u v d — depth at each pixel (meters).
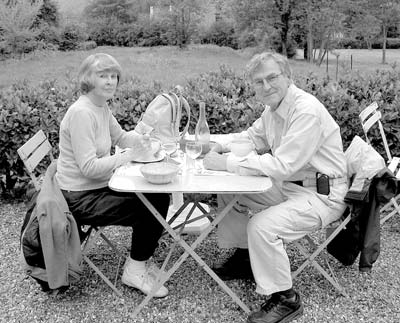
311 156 2.65
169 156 2.97
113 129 3.19
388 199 2.66
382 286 3.06
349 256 2.91
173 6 28.47
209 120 4.53
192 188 2.42
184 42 29.03
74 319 2.72
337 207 2.76
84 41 29.34
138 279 2.94
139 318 2.73
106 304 2.86
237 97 4.82
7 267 3.33
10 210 4.43
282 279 2.60
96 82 2.74
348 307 2.82
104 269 3.27
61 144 2.85
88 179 2.84
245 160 2.64
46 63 20.61
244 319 2.71
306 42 22.55
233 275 3.13
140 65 18.92
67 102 4.68
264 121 3.12
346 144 4.46
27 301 2.90
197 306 2.84
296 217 2.66
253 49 22.78
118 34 31.52
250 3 20.75
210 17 31.28
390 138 4.36
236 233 3.04
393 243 3.71
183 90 4.69
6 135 4.33
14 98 4.48
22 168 4.48
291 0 20.03
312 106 2.65
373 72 5.20
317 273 3.20
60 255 2.60
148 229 2.85
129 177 2.61
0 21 23.20
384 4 19.39
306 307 2.81
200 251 3.54
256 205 2.96
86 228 3.93
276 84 2.68
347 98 4.36
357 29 20.27
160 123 3.17
